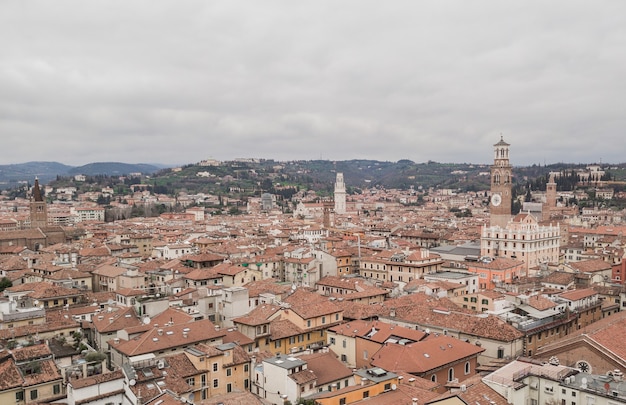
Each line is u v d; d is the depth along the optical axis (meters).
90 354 112.25
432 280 196.75
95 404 90.81
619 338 102.75
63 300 162.25
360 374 101.25
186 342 119.69
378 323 130.50
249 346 129.00
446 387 95.06
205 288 173.50
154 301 146.88
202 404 88.69
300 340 140.12
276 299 167.38
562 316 139.00
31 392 93.75
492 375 84.25
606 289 174.62
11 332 124.12
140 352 112.44
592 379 79.00
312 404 91.19
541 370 83.38
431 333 124.00
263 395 108.81
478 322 128.25
